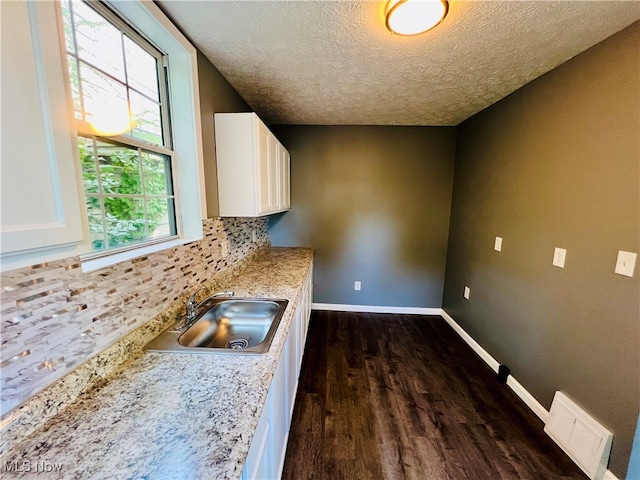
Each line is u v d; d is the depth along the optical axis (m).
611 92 1.34
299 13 1.22
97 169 1.02
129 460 0.61
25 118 0.51
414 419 1.74
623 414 1.27
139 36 1.24
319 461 1.44
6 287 0.64
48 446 0.64
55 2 0.56
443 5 1.12
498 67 1.72
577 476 1.39
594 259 1.42
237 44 1.47
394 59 1.63
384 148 3.21
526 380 1.92
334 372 2.23
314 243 3.43
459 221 3.02
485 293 2.47
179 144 1.49
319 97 2.29
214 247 1.78
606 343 1.35
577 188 1.53
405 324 3.18
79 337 0.83
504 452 1.52
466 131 2.90
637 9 1.15
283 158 2.68
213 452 0.63
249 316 1.63
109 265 0.94
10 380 0.65
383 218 3.33
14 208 0.50
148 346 1.10
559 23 1.27
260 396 0.83
